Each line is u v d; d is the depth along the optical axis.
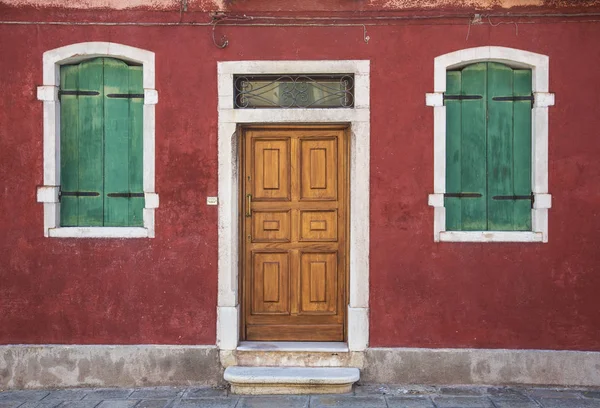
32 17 6.27
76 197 6.42
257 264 6.52
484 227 6.31
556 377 6.13
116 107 6.41
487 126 6.32
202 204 6.29
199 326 6.29
